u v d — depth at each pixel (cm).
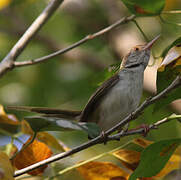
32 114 1420
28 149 757
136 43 1627
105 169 784
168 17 1403
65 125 657
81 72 1600
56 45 1650
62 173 759
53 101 1510
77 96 1482
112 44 1658
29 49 1611
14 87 1533
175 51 707
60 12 1677
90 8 1727
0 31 1688
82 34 1711
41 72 1566
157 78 739
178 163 791
